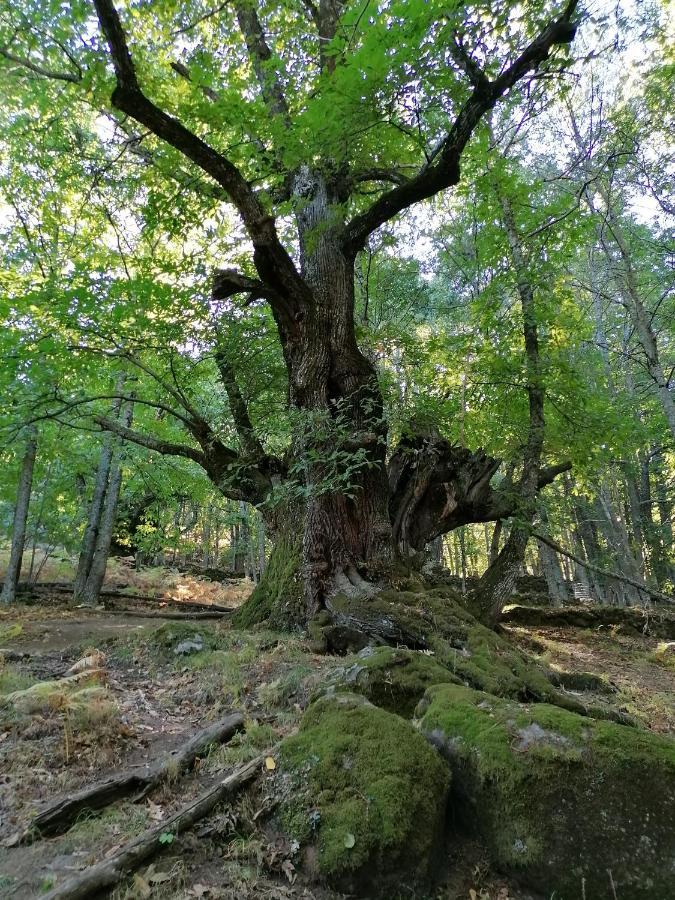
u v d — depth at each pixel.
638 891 2.43
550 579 15.12
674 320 11.49
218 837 2.69
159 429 12.31
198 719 4.14
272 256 6.46
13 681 4.65
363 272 13.73
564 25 4.98
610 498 17.22
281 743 3.24
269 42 7.79
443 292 17.23
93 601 11.72
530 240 9.51
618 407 11.55
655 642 10.49
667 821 2.60
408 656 4.33
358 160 7.46
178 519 19.95
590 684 5.63
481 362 9.85
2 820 2.74
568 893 2.49
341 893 2.45
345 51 4.82
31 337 8.12
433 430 8.69
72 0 4.98
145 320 7.90
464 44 5.11
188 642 5.83
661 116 9.41
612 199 12.16
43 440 11.59
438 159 6.95
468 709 3.37
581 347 15.47
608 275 13.56
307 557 6.86
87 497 14.35
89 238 10.55
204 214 8.16
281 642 5.85
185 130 5.51
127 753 3.54
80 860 2.47
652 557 17.83
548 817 2.67
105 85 5.46
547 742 2.93
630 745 2.87
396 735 3.08
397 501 8.27
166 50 6.79
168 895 2.29
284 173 7.50
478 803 2.91
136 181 8.80
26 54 5.82
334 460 6.30
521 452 10.49
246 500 8.71
